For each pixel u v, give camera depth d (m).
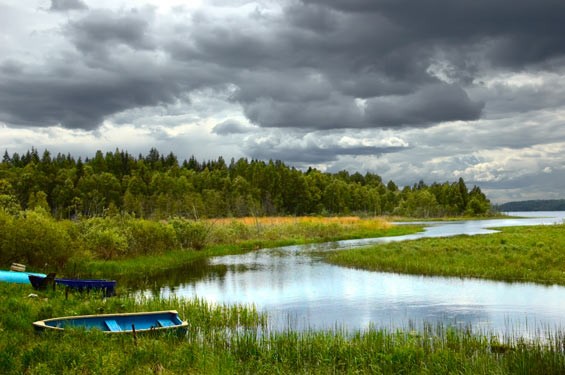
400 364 12.92
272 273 33.00
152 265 35.78
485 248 37.69
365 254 39.03
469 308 21.30
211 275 32.44
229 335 16.52
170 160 180.25
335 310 21.42
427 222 125.44
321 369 12.80
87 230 35.91
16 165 147.75
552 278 27.59
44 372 11.30
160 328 15.22
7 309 17.12
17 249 28.41
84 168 121.75
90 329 14.66
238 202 108.44
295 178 140.12
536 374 11.84
